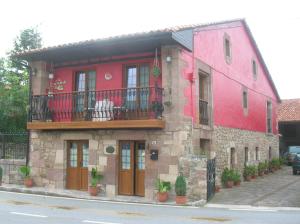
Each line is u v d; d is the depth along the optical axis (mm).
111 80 15672
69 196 14641
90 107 15625
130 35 13711
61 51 15469
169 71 14156
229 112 19312
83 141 15883
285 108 35094
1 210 10844
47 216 9938
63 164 16000
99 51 15391
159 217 10164
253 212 11406
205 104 16656
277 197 14617
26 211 10727
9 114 23969
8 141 17844
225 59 19109
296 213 11250
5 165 17484
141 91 14688
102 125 14477
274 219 10055
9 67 28453
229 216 10531
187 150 14359
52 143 16328
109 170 14961
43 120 16234
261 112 25250
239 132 20609
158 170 14023
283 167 28422
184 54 14633
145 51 15031
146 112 14406
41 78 16766
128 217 10070
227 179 17422
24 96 24578
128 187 14773
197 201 13180
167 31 13148
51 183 16203
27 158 16906
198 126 15461
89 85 16328
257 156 23750
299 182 19438
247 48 22875
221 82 18406
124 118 14695
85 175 15711
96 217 9961
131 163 14773
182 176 13273
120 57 15523
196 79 15562
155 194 13969
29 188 16000
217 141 17516
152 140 14203
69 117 16125
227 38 19500
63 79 16828
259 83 25125
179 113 13914
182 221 9547
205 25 16328
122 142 15023
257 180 20438
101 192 15016
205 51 16672
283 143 35062
